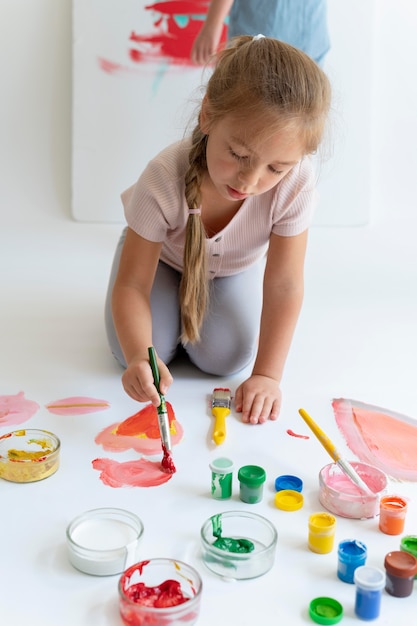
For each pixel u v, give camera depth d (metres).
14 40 2.47
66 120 2.53
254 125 1.28
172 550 1.11
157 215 1.51
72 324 1.93
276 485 1.27
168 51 2.45
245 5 2.34
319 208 2.56
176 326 1.69
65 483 1.27
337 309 2.05
